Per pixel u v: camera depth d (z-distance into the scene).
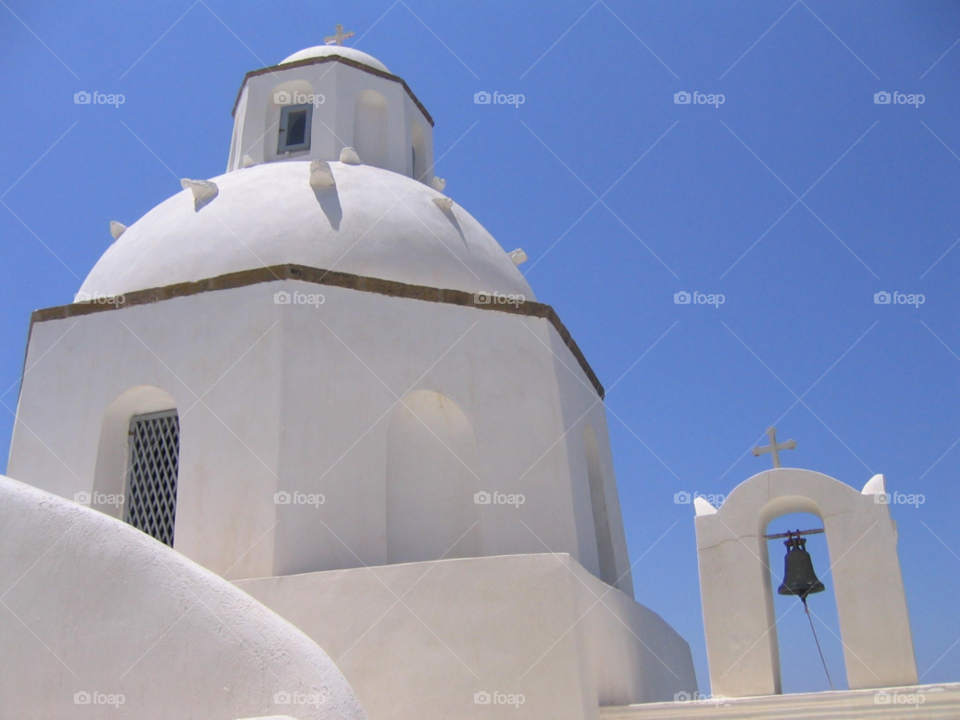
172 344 9.22
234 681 5.52
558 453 9.78
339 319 9.24
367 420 9.02
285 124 13.52
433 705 7.28
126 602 5.71
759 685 8.14
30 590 5.75
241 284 9.23
